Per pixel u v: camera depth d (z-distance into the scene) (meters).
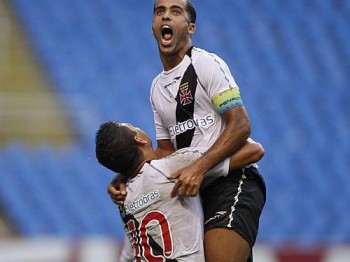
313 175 46.81
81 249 27.86
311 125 49.34
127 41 52.66
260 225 44.22
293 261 28.39
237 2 55.16
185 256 16.02
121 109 48.62
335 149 48.22
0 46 51.25
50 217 43.56
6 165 45.34
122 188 16.81
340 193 46.34
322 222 44.75
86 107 48.59
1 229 43.12
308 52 53.53
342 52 53.81
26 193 44.50
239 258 16.34
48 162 45.69
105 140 16.52
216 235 16.39
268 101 50.28
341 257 28.33
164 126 18.31
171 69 17.38
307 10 55.34
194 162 16.11
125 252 20.25
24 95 48.94
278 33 54.12
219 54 52.84
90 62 51.28
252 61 52.66
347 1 55.69
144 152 16.80
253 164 17.41
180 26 17.11
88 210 43.88
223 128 17.09
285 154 47.66
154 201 16.23
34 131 47.38
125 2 54.62
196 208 16.41
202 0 55.12
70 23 53.12
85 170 45.53
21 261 27.89
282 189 46.19
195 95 17.03
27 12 53.00
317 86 51.59
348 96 51.16
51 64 50.91
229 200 16.83
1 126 47.28
